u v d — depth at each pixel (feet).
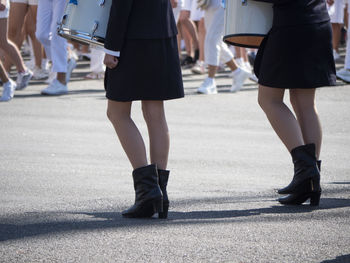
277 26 26.14
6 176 33.09
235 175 34.24
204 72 81.92
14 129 46.65
